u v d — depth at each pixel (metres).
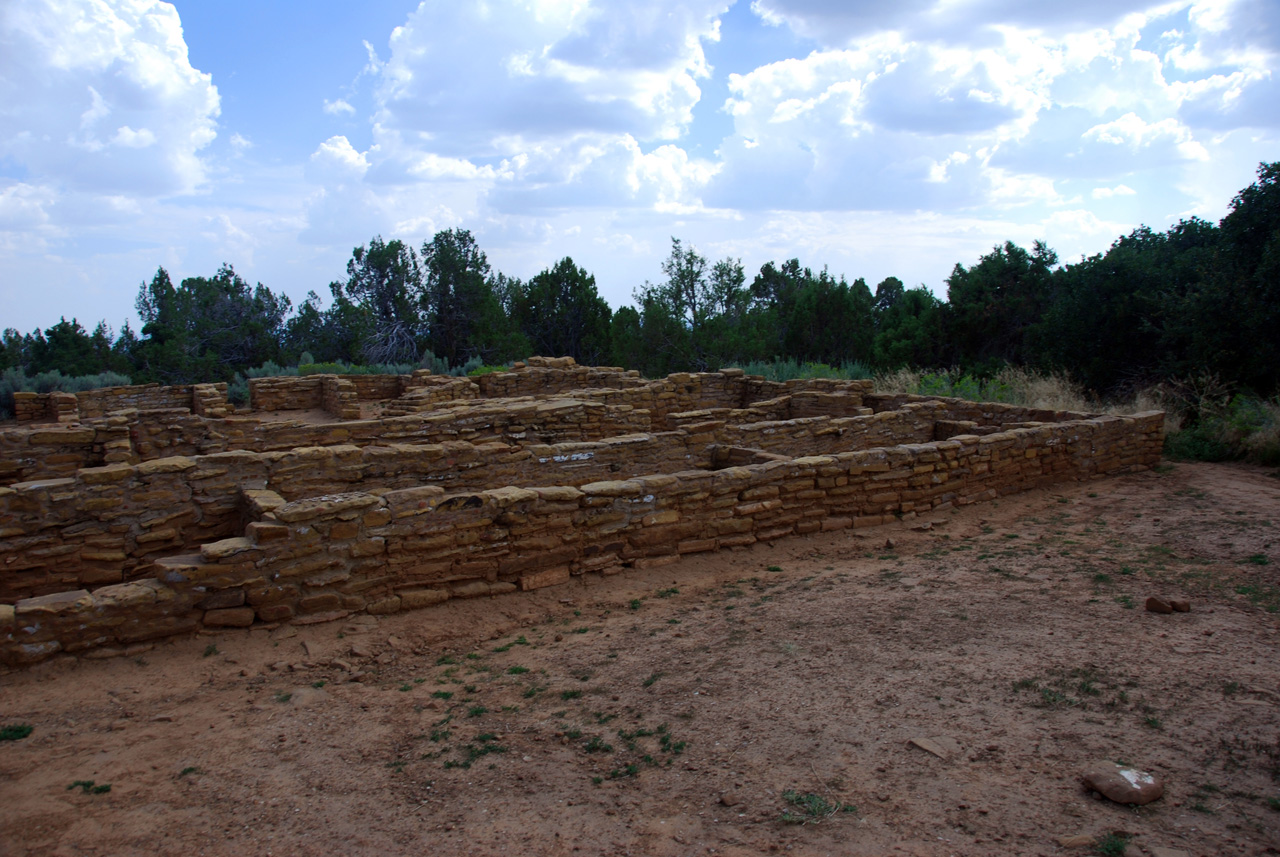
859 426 12.56
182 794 3.75
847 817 3.31
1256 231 17.12
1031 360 23.42
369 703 4.79
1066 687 4.41
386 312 42.38
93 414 20.36
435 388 17.70
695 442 10.74
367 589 6.14
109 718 4.56
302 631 5.79
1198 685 4.34
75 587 6.71
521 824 3.44
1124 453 11.47
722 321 30.41
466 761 4.03
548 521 6.88
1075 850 3.00
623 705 4.61
